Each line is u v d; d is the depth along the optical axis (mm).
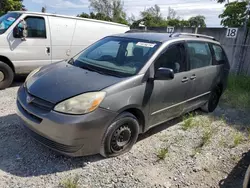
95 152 2783
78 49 6781
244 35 8266
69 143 2541
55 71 3252
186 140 3691
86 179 2598
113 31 7621
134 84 2969
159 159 3102
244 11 9984
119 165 2891
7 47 5445
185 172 2906
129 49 3576
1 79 5543
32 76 3330
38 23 5906
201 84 4328
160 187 2602
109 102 2695
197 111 5090
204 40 4543
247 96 6250
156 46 3467
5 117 3920
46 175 2604
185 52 3873
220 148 3555
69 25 6516
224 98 6188
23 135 3357
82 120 2518
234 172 3000
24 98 2896
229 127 4359
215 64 4805
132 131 3135
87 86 2760
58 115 2518
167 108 3613
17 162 2766
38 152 2990
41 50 6016
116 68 3240
